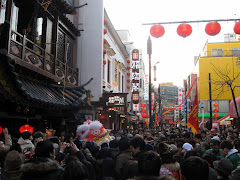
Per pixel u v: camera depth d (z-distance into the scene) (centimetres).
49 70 1105
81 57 1688
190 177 280
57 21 1201
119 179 471
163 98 15938
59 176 329
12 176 366
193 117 1138
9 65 657
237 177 367
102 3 1723
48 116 1186
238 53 4519
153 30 950
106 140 877
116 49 2716
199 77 4491
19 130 894
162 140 911
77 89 1321
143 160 295
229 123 2781
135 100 2744
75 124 1319
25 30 928
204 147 747
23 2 966
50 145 376
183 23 926
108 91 2145
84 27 1711
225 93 4306
